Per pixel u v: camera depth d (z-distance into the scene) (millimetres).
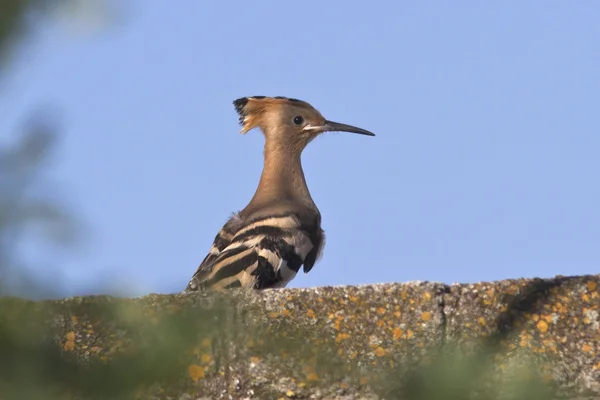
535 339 7074
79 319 6785
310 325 7086
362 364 6992
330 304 7145
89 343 6730
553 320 7152
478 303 7211
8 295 3713
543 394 4961
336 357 7004
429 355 7020
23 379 4078
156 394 6746
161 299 6840
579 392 6930
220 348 6895
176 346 4352
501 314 7184
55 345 4383
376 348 7051
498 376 6496
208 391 6824
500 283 7277
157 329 4371
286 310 7078
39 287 3738
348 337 7070
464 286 7270
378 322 7129
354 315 7137
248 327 6965
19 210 3674
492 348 7059
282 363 6879
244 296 7066
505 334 7109
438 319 7141
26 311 4254
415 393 4504
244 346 6906
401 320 7148
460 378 4434
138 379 4273
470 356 4562
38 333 4211
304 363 6875
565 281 7316
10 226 3662
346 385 6879
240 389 6836
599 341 7066
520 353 6988
